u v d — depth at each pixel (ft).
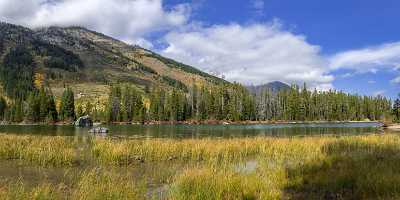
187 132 255.29
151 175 70.18
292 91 581.53
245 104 552.41
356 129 309.01
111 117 513.86
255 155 100.83
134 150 97.76
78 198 44.47
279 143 114.32
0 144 98.32
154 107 523.70
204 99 536.83
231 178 51.93
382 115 622.54
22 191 43.91
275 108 584.40
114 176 59.06
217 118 530.68
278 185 55.11
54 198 44.91
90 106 568.82
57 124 465.88
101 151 95.40
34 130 278.05
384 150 92.07
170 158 93.45
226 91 556.10
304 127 367.25
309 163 70.54
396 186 45.96
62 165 79.87
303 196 49.55
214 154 97.96
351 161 69.46
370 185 48.73
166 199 48.65
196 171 56.34
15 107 513.45
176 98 518.78
